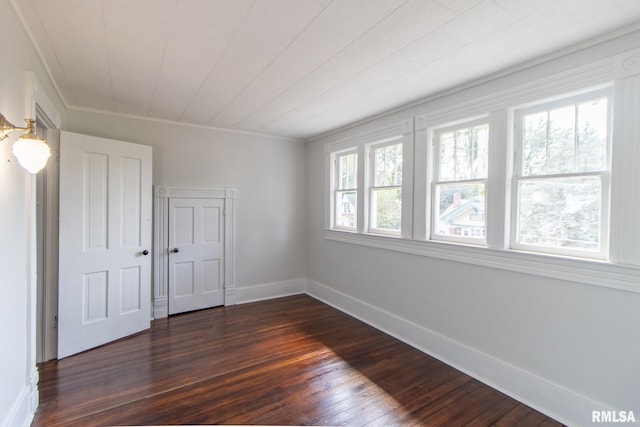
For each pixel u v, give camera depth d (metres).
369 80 2.60
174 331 3.48
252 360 2.83
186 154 4.05
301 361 2.82
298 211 5.01
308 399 2.27
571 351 2.05
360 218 3.90
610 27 1.81
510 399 2.30
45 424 1.98
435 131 3.01
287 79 2.59
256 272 4.65
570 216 2.13
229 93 2.92
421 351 3.04
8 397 1.66
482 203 2.65
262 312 4.13
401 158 3.44
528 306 2.28
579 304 2.02
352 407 2.19
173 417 2.07
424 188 3.04
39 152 1.43
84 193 2.99
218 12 1.70
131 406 2.17
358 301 3.93
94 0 1.59
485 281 2.55
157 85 2.74
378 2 1.60
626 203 1.82
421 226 3.07
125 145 3.30
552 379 2.14
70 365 2.72
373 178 3.80
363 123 3.84
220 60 2.26
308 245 5.05
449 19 1.75
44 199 2.80
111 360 2.81
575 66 2.03
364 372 2.64
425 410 2.17
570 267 2.03
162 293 3.91
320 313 4.10
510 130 2.39
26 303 1.95
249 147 4.53
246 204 4.53
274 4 1.62
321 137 4.68
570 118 2.13
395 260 3.40
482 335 2.57
